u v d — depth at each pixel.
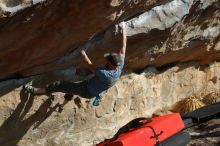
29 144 7.55
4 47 5.49
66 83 6.75
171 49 9.55
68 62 7.08
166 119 8.34
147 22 7.34
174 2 7.56
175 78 11.52
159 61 10.16
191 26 9.03
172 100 11.59
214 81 13.08
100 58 7.64
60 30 5.77
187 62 11.62
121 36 7.04
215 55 12.08
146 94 10.42
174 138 8.13
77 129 8.39
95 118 8.76
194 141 9.31
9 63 6.02
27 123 7.34
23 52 5.90
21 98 7.02
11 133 7.14
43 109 7.48
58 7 5.27
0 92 6.68
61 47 6.34
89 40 6.76
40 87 7.16
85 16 5.69
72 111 8.10
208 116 9.84
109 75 6.54
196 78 12.29
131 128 7.95
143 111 10.38
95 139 8.89
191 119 9.70
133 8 6.55
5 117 6.95
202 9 8.55
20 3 4.78
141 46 8.27
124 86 9.51
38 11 5.09
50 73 7.18
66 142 8.25
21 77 6.81
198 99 12.09
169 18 7.62
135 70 9.88
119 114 9.50
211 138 9.42
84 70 7.91
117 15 6.21
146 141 7.57
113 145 7.28
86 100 8.30
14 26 5.10
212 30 10.07
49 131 7.83
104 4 5.60
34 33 5.53
